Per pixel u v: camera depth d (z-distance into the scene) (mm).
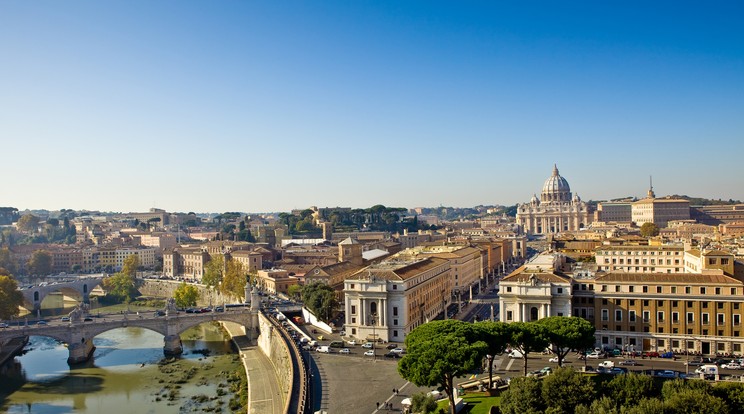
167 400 185000
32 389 199875
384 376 172500
